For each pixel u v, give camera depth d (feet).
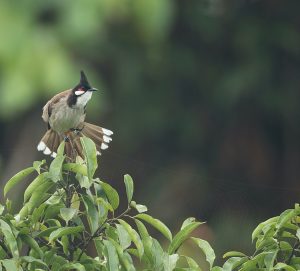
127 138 53.42
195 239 19.67
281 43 54.90
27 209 19.69
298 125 57.31
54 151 27.37
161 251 19.17
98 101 46.29
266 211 27.94
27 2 42.27
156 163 53.78
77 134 27.22
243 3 56.39
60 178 19.44
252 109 56.29
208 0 56.18
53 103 27.45
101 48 48.29
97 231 19.25
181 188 50.08
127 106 53.21
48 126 27.89
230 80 54.65
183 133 55.21
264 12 56.18
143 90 53.47
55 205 19.65
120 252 18.80
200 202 46.24
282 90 55.52
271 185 56.75
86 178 19.25
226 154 56.13
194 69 55.11
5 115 47.73
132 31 48.11
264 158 56.75
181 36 55.26
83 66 46.01
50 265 19.56
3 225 18.78
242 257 19.88
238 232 32.53
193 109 55.52
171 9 45.44
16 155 50.83
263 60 54.80
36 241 19.88
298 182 57.16
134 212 37.19
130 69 51.65
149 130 54.08
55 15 42.80
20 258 18.85
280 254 20.07
